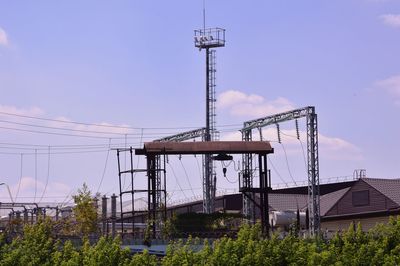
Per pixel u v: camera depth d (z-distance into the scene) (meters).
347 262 38.66
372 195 81.44
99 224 74.44
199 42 95.75
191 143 57.62
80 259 39.72
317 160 75.31
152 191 56.81
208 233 54.94
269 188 57.19
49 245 42.62
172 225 55.12
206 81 94.88
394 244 40.62
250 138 83.88
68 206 81.69
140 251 48.66
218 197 101.06
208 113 94.19
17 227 67.31
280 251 39.06
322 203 88.50
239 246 39.41
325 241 42.97
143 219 78.25
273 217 72.81
